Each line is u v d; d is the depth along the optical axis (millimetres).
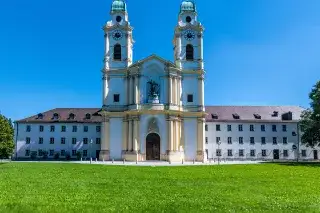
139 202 22266
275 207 20672
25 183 32625
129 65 91938
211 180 37500
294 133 110312
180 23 94125
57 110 114000
